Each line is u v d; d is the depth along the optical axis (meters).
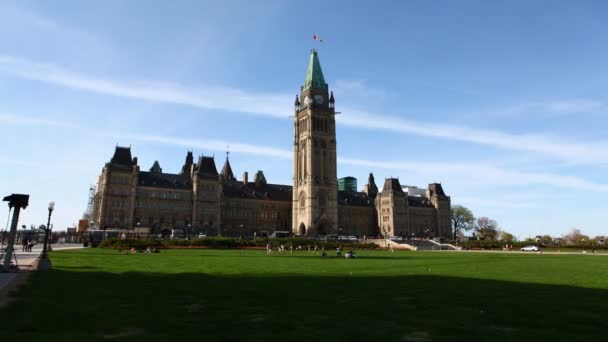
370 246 120.31
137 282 29.56
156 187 168.25
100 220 154.00
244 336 14.79
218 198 178.25
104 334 14.79
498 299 23.14
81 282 28.78
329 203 196.62
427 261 60.38
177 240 103.50
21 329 15.14
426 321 17.45
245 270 41.09
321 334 15.18
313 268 44.94
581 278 35.25
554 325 16.84
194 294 24.14
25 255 60.31
